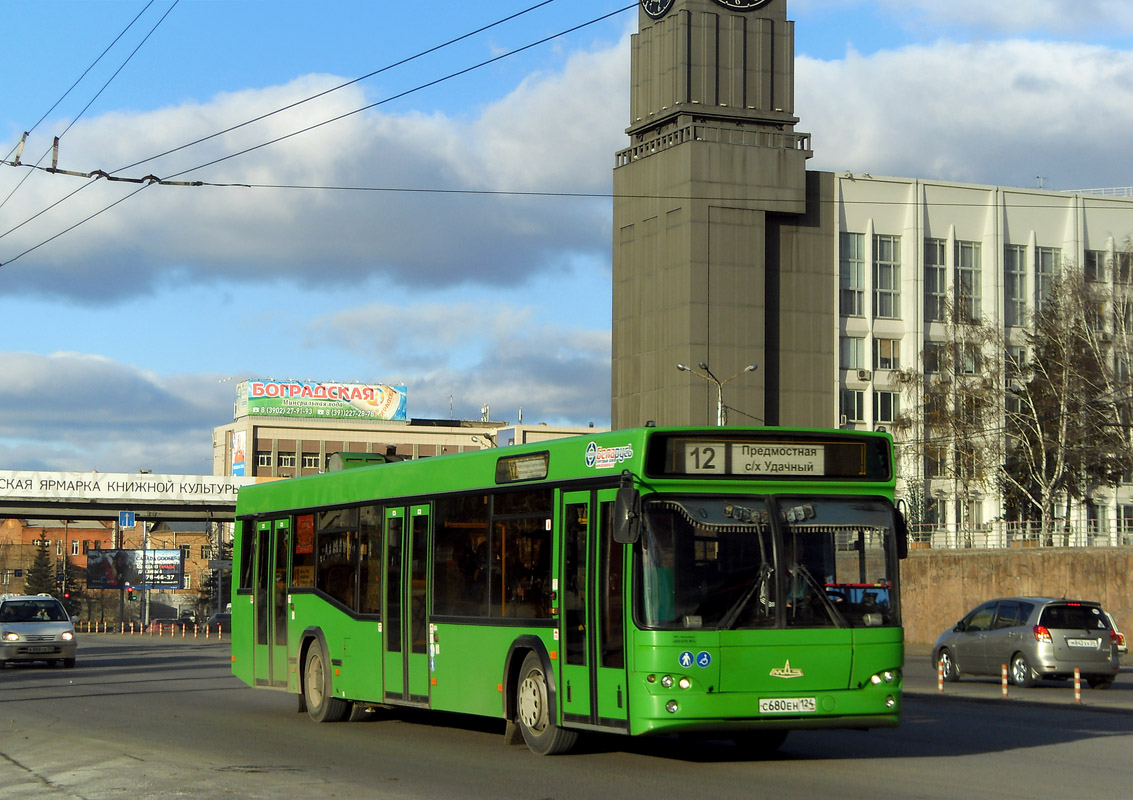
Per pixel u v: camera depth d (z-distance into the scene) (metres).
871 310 89.81
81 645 56.34
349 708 18.41
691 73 87.31
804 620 12.49
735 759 13.92
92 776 12.78
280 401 155.00
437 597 15.78
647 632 12.20
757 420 84.69
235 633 21.59
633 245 89.94
